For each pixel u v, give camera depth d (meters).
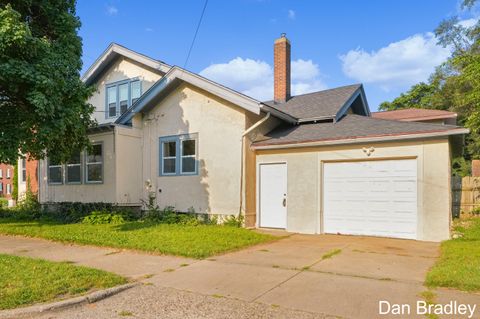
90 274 5.59
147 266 6.36
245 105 10.98
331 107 12.77
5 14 8.55
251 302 4.52
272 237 9.45
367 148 9.65
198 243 8.03
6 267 5.97
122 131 13.13
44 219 13.28
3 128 9.43
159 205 13.15
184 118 12.70
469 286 4.80
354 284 5.18
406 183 9.20
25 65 8.79
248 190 11.30
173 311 4.27
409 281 5.29
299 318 3.99
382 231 9.48
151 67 15.27
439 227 8.62
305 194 10.53
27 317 4.13
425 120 17.20
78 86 10.23
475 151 22.31
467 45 27.80
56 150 11.35
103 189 13.23
